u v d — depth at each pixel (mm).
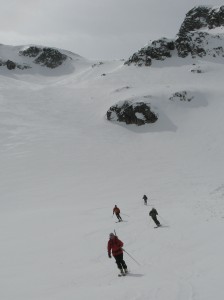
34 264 15008
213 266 10484
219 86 78562
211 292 8156
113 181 38875
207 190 30547
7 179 40125
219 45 104688
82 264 14258
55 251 17000
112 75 98375
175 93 70562
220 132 56188
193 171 41188
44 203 32594
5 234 22250
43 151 49219
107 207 28922
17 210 30875
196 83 83250
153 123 62906
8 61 135000
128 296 8977
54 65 143375
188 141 55062
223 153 48531
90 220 24406
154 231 18250
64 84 109688
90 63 146625
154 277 10633
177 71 93312
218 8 135875
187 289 8688
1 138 54344
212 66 93250
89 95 84250
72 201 32562
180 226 18297
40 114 69375
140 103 65750
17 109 71438
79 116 69875
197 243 14164
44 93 86562
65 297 9883
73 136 56906
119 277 11555
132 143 55969
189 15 144250
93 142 54625
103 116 69000
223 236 14281
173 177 38844
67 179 39938
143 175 40625
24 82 119375
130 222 22047
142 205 28297
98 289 10289
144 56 102688
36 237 20609
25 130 58594
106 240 18156
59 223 24250
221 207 21406
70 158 47156
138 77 93125
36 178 40375
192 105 67812
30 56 148375
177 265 11578
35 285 11859
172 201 28188
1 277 13367
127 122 64688
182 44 104000
